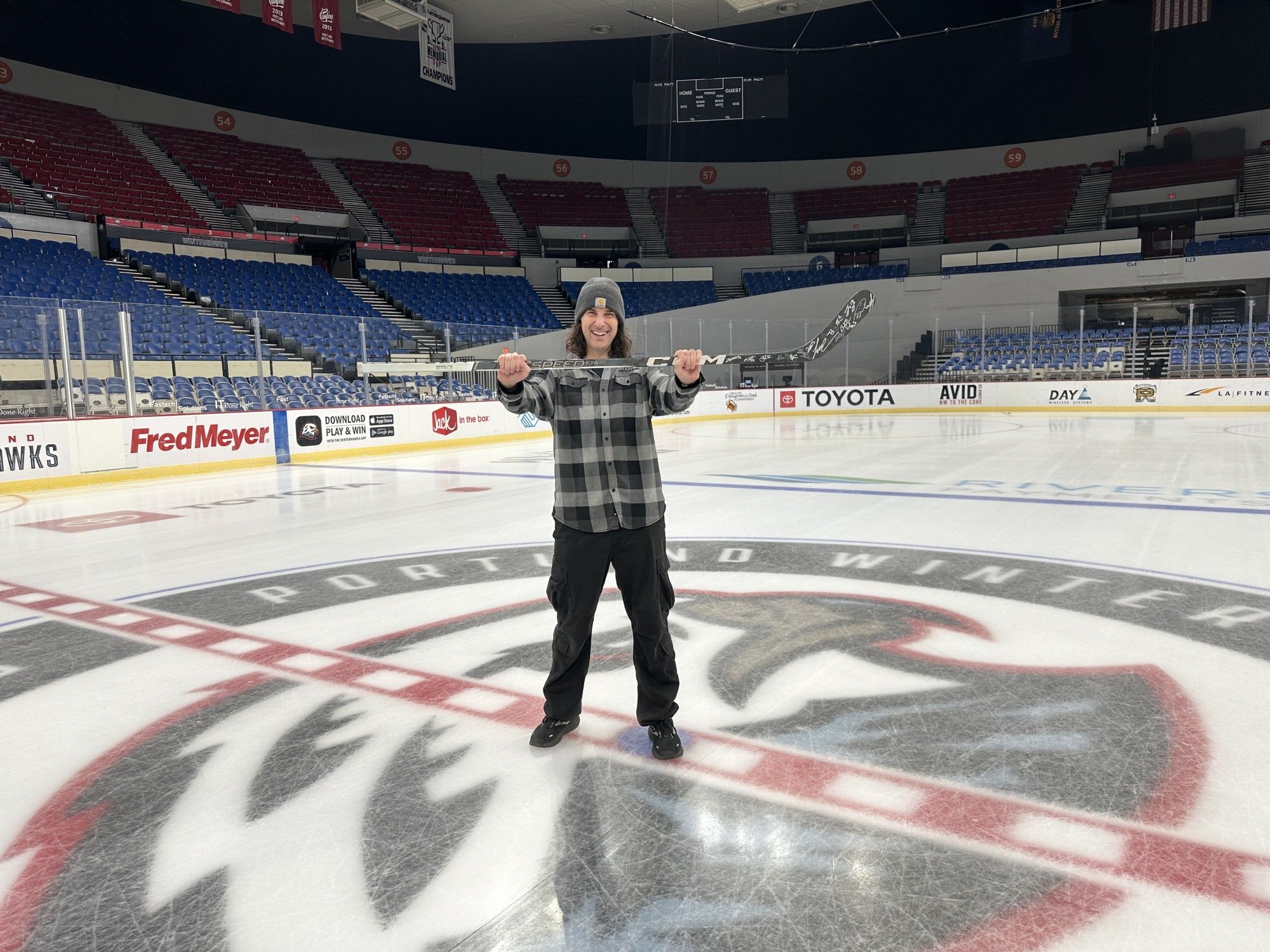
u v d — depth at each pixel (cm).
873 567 539
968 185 3416
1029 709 302
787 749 273
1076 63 3238
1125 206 3036
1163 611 424
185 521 809
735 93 2616
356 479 1156
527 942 179
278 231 2605
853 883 197
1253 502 764
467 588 509
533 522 752
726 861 208
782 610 441
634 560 257
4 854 221
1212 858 204
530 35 3002
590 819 231
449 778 258
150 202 2386
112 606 485
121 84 2675
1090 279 2719
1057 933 177
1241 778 246
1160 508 743
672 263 3259
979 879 198
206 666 373
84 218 2116
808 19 3064
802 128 3525
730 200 3519
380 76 3134
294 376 1488
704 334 2698
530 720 304
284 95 2989
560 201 3391
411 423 1600
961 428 1912
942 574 516
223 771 267
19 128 2292
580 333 267
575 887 199
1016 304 2783
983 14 3034
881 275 3002
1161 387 2312
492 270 3016
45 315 1116
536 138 3450
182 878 208
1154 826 220
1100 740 274
